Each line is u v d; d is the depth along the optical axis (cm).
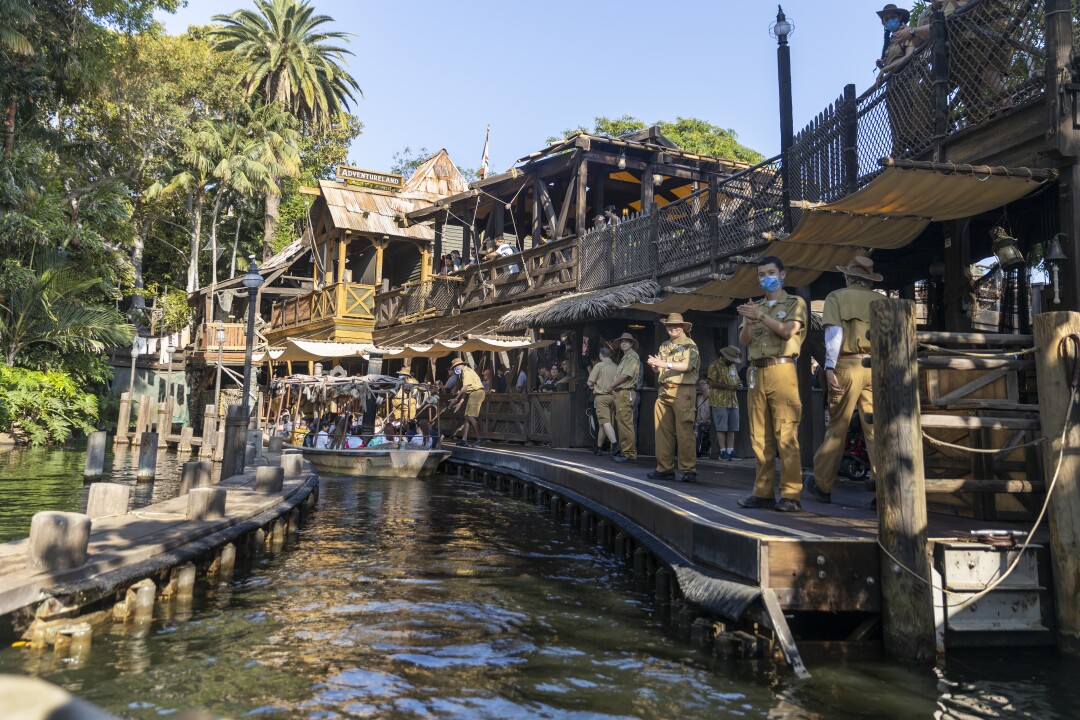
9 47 2294
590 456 1436
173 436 2408
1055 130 712
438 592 666
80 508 1075
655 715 395
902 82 916
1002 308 1089
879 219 819
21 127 2622
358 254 3216
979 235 1027
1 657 470
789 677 451
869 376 686
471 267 2305
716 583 540
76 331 2503
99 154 3131
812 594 495
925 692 426
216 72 3984
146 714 388
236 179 3738
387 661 480
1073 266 710
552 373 1783
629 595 672
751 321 684
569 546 917
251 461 1517
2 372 2314
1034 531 518
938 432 702
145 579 591
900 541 489
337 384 1827
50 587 506
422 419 1850
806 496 779
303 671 460
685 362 948
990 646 499
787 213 1119
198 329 3553
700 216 1402
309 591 666
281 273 3409
